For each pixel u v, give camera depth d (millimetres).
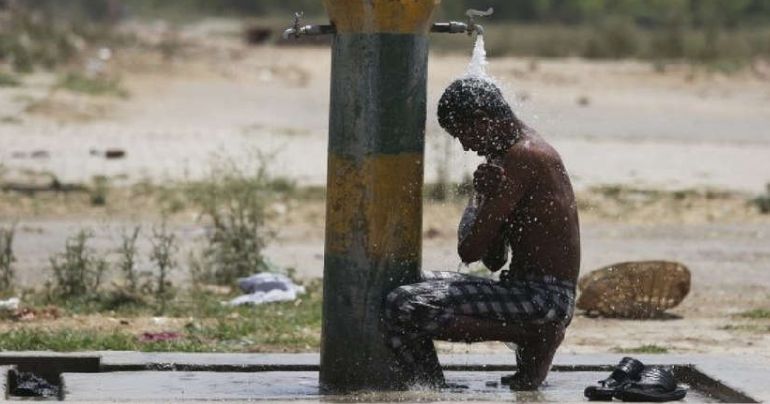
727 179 59969
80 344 27594
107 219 46938
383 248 21578
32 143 64125
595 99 94625
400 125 21469
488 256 22188
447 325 21188
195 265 36875
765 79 110375
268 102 90188
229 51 135750
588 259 42594
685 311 34406
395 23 21234
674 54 137125
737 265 41969
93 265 37656
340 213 21688
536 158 21328
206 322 31297
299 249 43031
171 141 66438
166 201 50156
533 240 21516
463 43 146375
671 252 44125
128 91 91000
